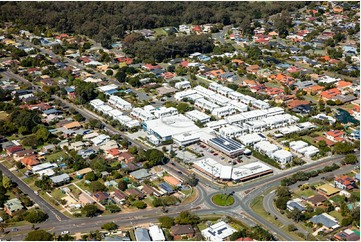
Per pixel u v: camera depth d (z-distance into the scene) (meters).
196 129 179.50
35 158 156.88
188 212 127.00
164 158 160.62
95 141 170.25
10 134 178.50
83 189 142.12
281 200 133.75
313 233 121.88
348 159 157.25
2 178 145.25
